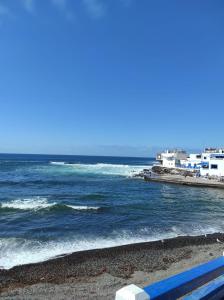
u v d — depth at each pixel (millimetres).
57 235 18281
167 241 17406
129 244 16641
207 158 62031
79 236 18250
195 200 36719
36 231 19062
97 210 26953
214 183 50938
